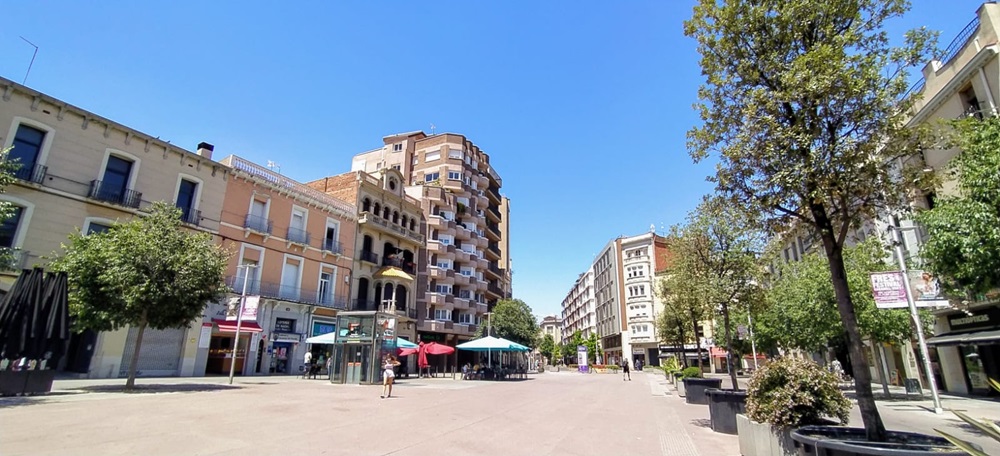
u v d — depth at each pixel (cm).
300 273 3081
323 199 3344
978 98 1719
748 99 678
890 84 614
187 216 2495
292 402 1300
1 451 612
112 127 2227
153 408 1073
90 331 2098
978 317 1955
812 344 2206
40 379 1285
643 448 828
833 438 579
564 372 6059
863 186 623
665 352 6588
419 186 4853
